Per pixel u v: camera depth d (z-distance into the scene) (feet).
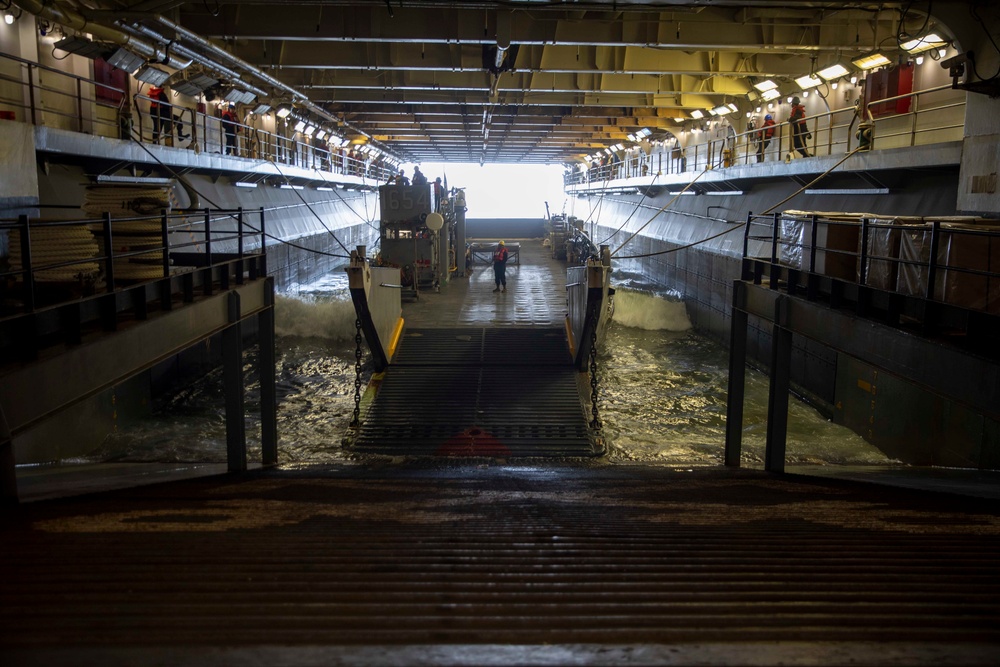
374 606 9.81
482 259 126.21
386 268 61.41
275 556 12.91
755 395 56.70
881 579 11.81
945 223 23.02
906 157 45.01
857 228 29.04
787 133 75.46
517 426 47.44
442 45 62.08
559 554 13.52
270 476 31.45
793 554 13.66
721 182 84.17
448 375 56.39
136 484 26.71
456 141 154.30
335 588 10.89
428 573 11.79
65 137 38.75
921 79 53.88
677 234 104.73
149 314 25.86
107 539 14.40
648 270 125.59
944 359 20.72
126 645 8.32
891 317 24.17
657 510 20.18
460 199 104.06
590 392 53.98
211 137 77.92
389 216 83.76
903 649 8.38
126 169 51.75
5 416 16.87
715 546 14.40
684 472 34.27
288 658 7.93
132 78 60.85
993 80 37.17
